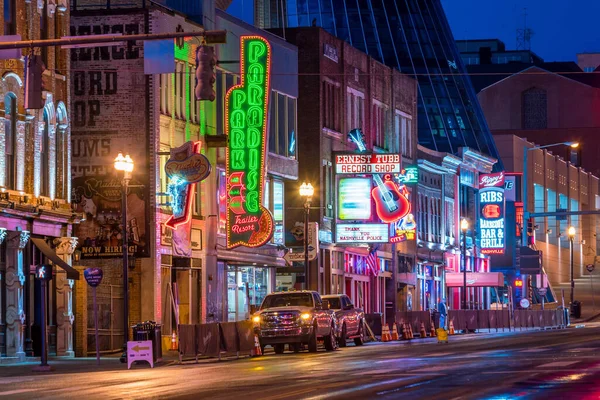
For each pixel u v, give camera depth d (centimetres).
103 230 6675
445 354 5241
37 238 5828
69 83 6156
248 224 7300
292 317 5941
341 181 9081
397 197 9025
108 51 6700
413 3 13488
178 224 6712
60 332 5981
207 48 3731
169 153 6588
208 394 3238
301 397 3073
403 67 13025
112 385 3728
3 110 5516
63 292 5994
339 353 5812
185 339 5391
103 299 6469
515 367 4116
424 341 7575
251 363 5031
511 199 14138
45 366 4891
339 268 9350
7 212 5431
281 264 8288
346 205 9075
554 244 18150
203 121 7331
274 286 8469
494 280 11288
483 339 7356
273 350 6675
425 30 13388
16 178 5631
